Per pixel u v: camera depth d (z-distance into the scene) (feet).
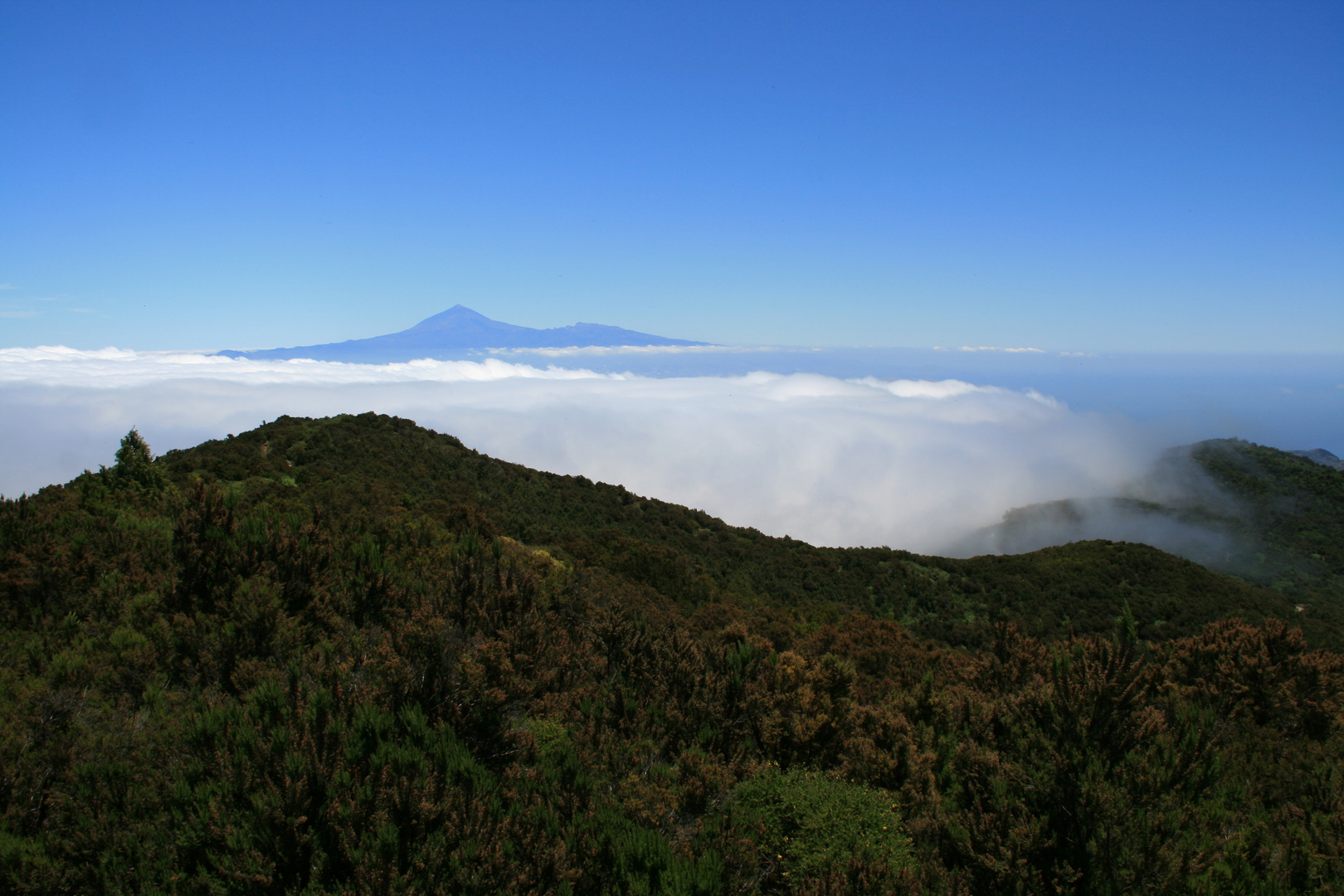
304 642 30.53
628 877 18.29
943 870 20.42
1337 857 19.92
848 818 21.93
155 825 18.06
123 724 22.39
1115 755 23.49
